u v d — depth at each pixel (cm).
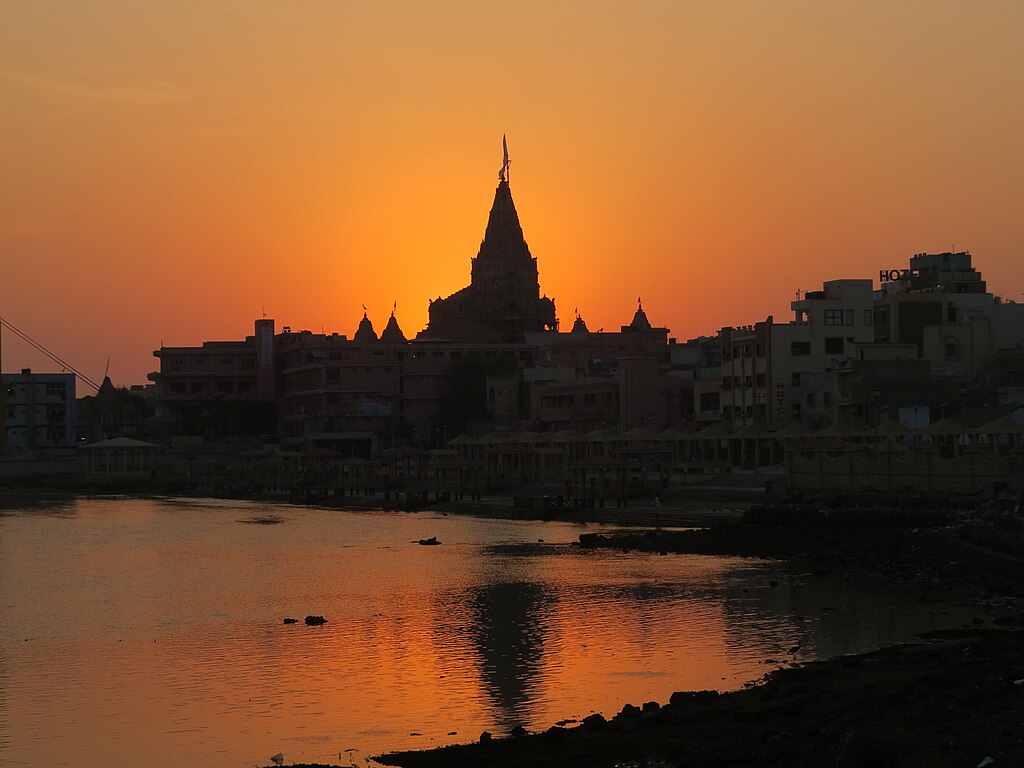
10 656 5834
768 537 9706
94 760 4144
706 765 3528
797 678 4659
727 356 17612
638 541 10344
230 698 4928
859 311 16675
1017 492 9000
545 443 18612
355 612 6994
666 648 5644
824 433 13088
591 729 4122
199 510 17075
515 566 8988
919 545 8438
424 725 4459
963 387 14712
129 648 6009
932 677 4294
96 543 11744
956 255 19250
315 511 16600
